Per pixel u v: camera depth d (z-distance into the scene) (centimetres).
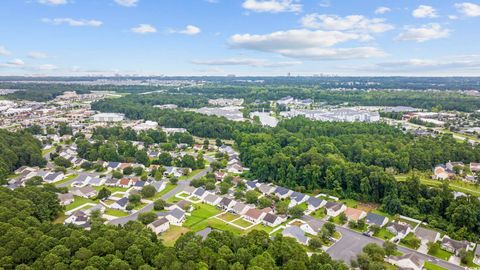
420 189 18150
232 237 12238
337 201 19138
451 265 12862
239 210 17138
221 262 10588
